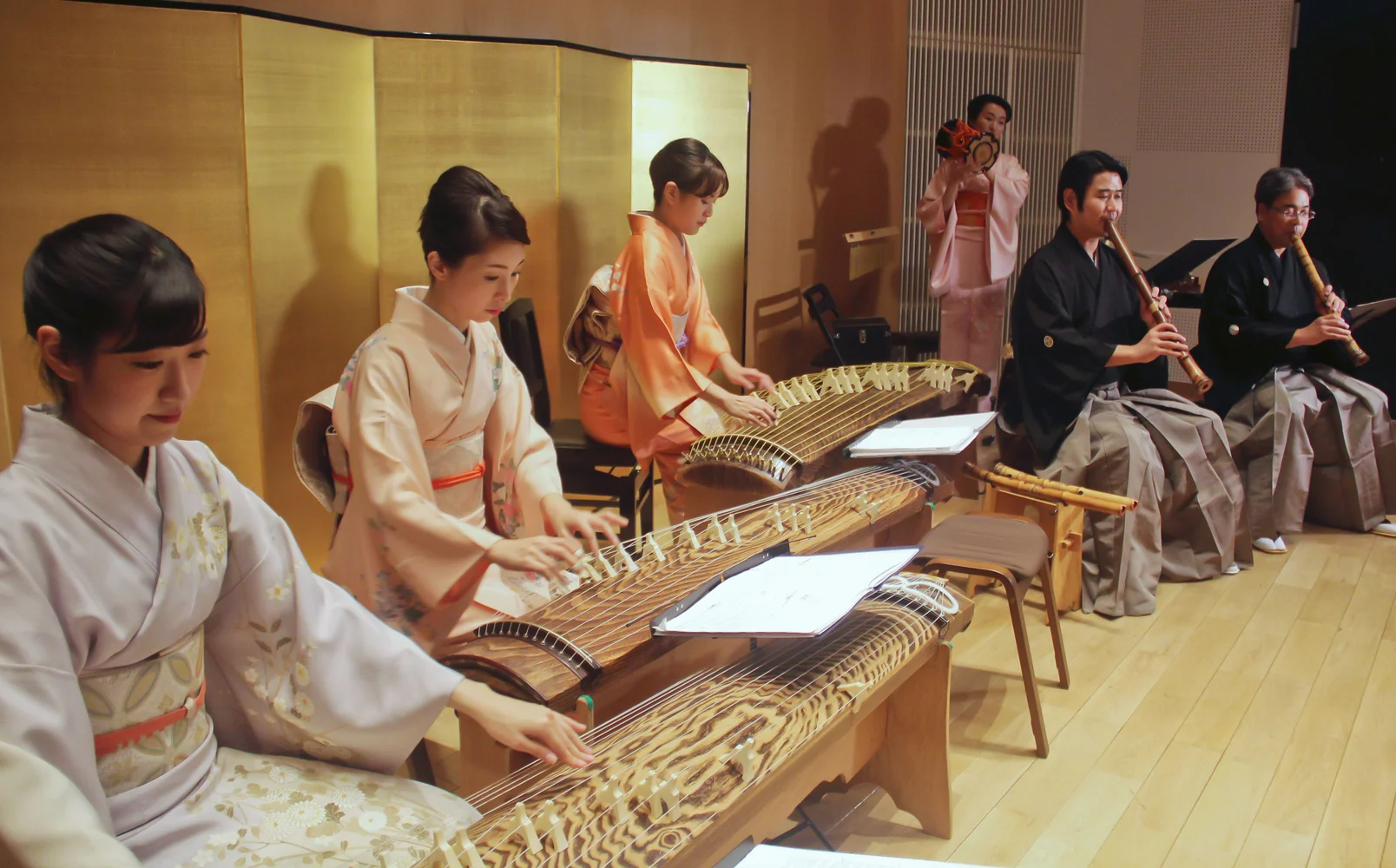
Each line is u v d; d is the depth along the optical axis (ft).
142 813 4.20
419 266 12.51
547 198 13.07
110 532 4.05
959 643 11.05
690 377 11.02
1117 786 8.48
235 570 4.67
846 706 5.70
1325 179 20.26
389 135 12.23
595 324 11.98
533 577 7.77
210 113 10.14
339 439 7.56
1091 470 12.23
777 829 7.57
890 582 7.20
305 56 10.94
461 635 7.18
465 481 7.62
